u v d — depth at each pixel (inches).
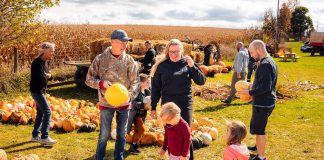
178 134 195.9
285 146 304.7
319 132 349.1
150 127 317.1
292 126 371.2
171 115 189.5
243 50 471.5
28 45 636.7
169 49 215.8
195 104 478.3
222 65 909.2
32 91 267.4
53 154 265.6
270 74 233.1
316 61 1299.2
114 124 321.1
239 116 416.2
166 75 215.9
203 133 302.8
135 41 645.3
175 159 201.5
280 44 1640.0
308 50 1983.3
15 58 527.8
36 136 279.3
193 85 618.2
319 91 616.1
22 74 513.7
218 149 291.4
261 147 249.3
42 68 265.4
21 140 293.0
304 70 978.1
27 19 470.0
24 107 373.7
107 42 525.0
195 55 850.1
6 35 478.0
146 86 264.8
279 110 446.9
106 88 211.6
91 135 314.7
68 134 315.0
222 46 1233.4
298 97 545.3
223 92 547.2
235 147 180.2
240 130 181.3
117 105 206.8
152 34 1294.3
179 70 216.1
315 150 295.9
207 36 1647.4
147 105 264.2
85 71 551.2
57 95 497.4
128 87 225.3
